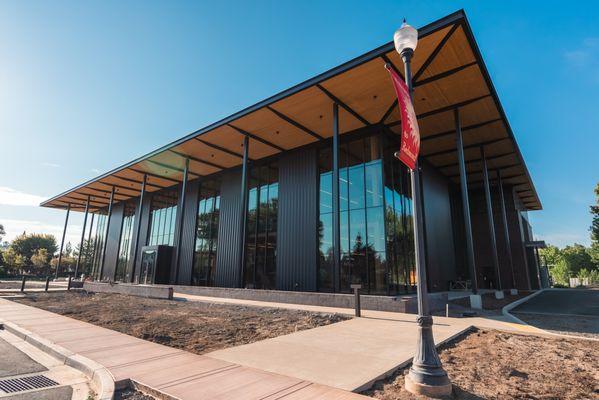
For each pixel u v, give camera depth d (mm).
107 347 6816
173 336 8164
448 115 17297
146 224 34031
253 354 6160
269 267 21359
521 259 27453
